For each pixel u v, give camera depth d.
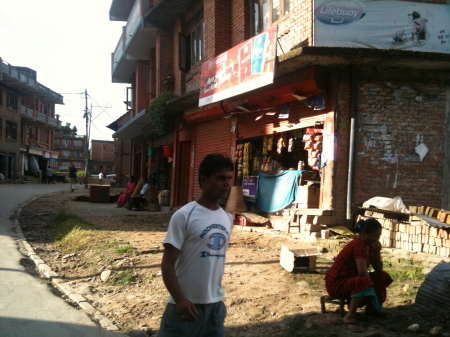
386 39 8.07
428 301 4.30
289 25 8.91
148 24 15.44
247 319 4.32
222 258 2.57
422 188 8.09
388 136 8.04
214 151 12.44
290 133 9.64
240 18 11.23
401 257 6.19
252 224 9.73
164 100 14.15
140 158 24.25
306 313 4.32
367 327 3.98
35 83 42.12
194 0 13.58
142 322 4.43
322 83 8.02
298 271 5.89
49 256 7.82
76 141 86.12
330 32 7.96
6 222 11.85
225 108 11.09
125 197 16.52
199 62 13.34
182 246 2.47
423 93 8.15
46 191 25.81
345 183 7.94
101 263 6.76
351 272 4.14
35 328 4.21
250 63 8.78
